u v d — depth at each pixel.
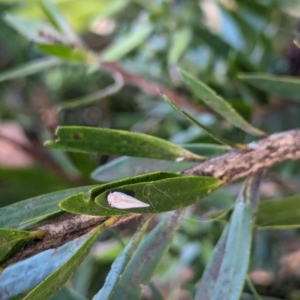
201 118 0.29
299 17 0.29
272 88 0.23
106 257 0.29
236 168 0.19
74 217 0.17
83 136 0.18
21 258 0.17
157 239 0.19
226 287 0.18
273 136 0.20
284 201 0.20
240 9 0.32
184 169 0.20
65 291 0.21
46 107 0.42
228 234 0.19
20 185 0.31
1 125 0.43
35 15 0.38
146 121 0.37
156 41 0.36
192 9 0.35
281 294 0.26
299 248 0.28
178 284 0.28
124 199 0.16
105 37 0.45
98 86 0.43
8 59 0.46
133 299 0.18
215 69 0.33
